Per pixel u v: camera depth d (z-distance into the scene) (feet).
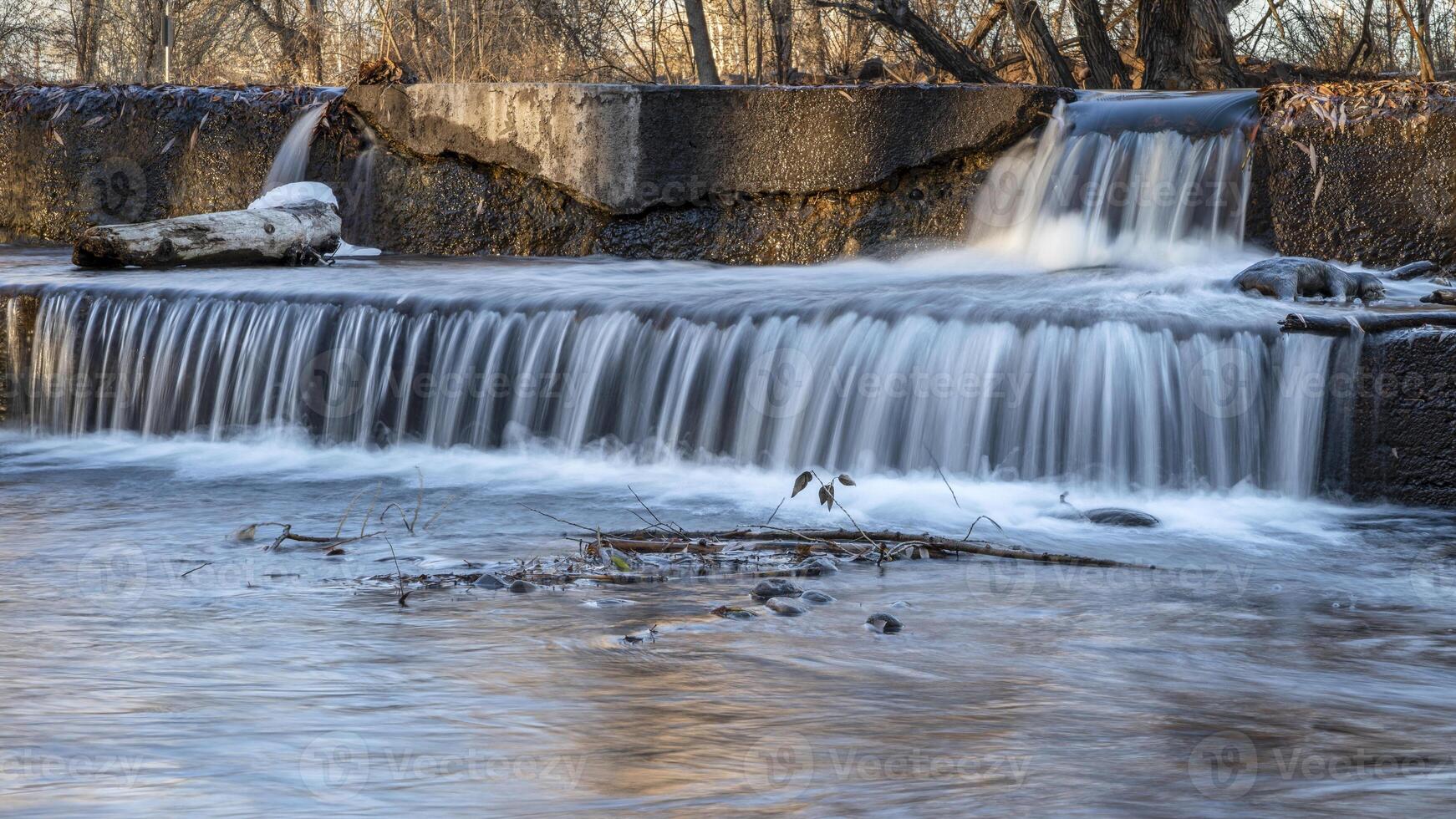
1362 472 46.11
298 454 57.82
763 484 49.73
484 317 57.36
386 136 88.99
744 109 79.87
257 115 92.94
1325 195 66.64
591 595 31.07
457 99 86.28
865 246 77.66
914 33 110.93
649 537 38.63
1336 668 25.31
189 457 57.31
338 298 59.67
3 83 100.68
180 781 17.28
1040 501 46.14
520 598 30.71
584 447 55.26
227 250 76.95
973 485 48.60
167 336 62.13
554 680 23.16
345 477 51.88
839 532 38.45
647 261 81.71
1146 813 16.25
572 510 44.52
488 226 86.74
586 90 82.43
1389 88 66.08
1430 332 45.16
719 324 53.47
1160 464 47.50
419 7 135.64
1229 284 55.67
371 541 38.75
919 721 20.79
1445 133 64.03
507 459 55.62
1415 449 45.50
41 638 26.37
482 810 16.11
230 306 61.16
